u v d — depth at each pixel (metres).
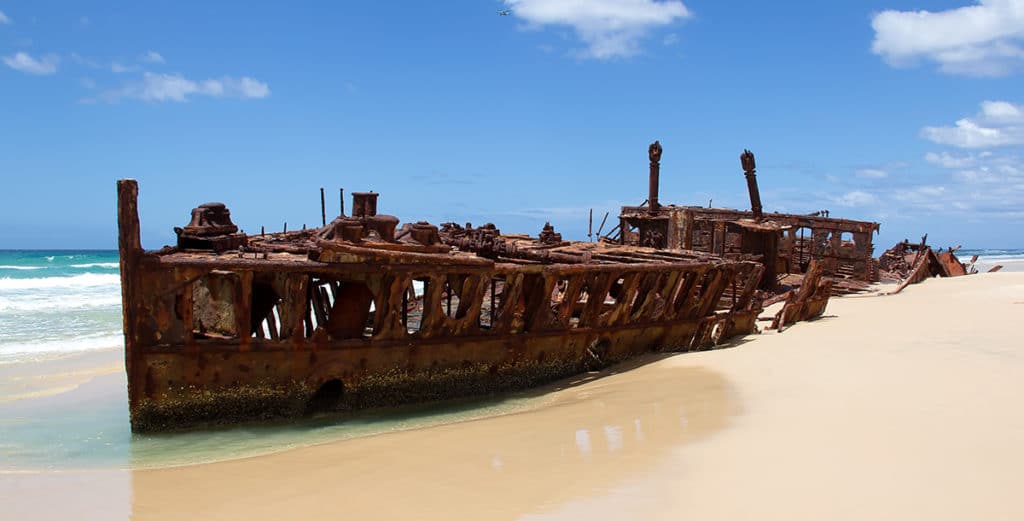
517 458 7.80
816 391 10.02
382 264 10.30
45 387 14.14
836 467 6.74
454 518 6.07
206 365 9.58
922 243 44.31
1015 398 9.08
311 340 10.07
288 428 9.96
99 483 7.68
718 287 16.05
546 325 12.48
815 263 19.44
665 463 7.23
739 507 5.92
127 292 9.14
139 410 9.40
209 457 8.58
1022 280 36.59
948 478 6.30
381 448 8.52
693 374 12.15
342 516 6.30
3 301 33.84
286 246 13.66
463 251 17.08
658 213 32.44
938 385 9.95
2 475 7.95
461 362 11.48
